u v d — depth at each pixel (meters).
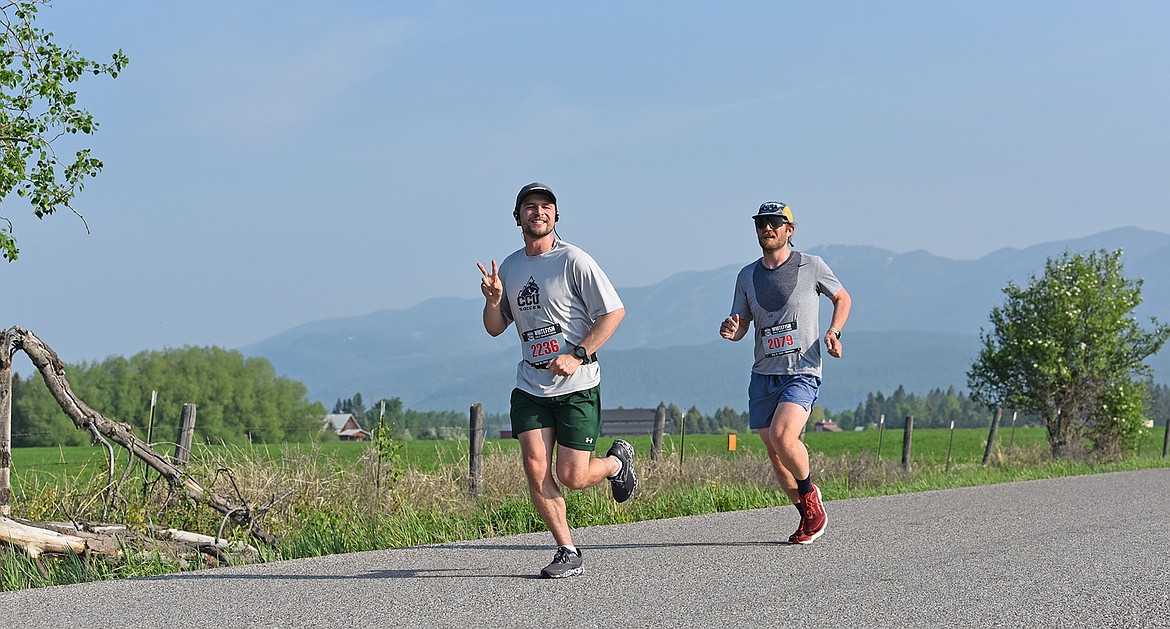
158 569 7.01
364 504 10.48
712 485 12.77
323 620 4.96
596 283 6.06
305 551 7.84
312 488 10.54
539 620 4.88
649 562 6.51
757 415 7.54
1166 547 6.90
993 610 4.95
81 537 7.30
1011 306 24.98
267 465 10.79
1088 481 12.92
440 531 8.95
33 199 12.98
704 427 131.25
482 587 5.72
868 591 5.43
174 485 9.01
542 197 6.12
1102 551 6.73
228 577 6.16
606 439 24.14
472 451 12.09
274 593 5.64
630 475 6.52
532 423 6.08
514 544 7.51
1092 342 24.42
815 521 7.31
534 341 6.11
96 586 5.89
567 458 6.06
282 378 76.50
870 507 9.71
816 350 7.47
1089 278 24.22
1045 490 11.47
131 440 8.90
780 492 12.95
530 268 6.14
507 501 10.60
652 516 10.49
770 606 5.10
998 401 24.98
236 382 74.25
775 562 6.44
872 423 198.38
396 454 11.10
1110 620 4.75
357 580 6.01
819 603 5.15
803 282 7.46
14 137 12.84
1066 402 24.52
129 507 8.64
